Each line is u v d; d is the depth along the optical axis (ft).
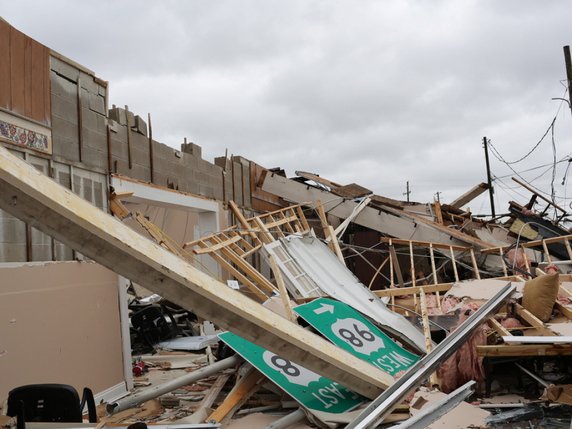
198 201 40.52
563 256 48.62
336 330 23.39
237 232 37.86
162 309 38.75
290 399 20.15
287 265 32.01
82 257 24.76
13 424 13.39
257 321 14.85
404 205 56.54
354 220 51.01
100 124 27.22
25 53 21.25
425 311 26.12
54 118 23.15
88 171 25.76
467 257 43.39
